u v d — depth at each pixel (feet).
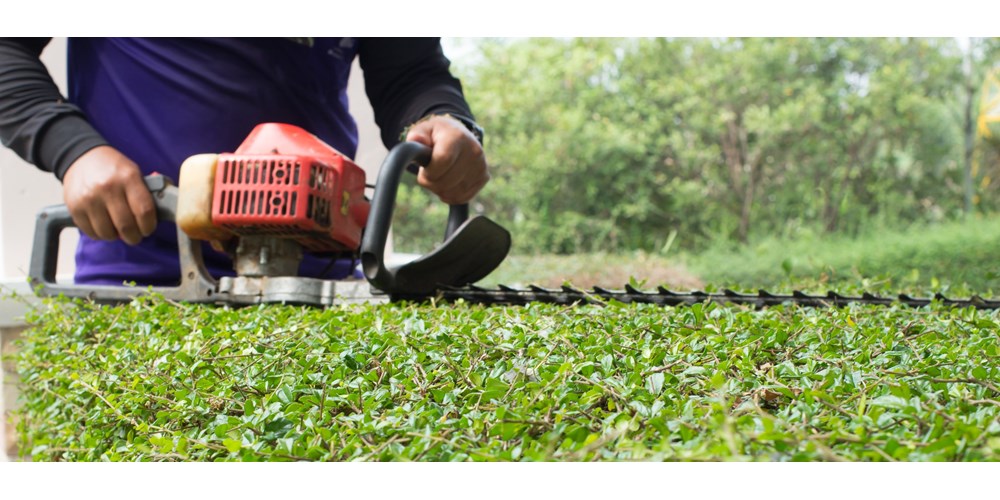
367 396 3.84
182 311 7.13
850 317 5.74
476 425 3.18
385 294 8.09
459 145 9.01
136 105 10.35
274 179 8.12
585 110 47.14
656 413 3.13
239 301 8.40
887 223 45.03
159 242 10.23
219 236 8.52
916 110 46.29
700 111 46.37
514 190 45.62
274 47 10.57
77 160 9.01
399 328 5.35
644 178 46.37
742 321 5.36
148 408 4.50
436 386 3.91
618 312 6.04
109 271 10.18
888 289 8.90
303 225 8.16
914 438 2.71
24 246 14.21
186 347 5.33
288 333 5.43
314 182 8.27
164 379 4.66
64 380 5.90
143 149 10.36
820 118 45.39
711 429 2.85
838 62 47.47
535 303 6.53
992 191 47.26
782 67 46.52
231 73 10.39
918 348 4.46
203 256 10.09
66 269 15.46
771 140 45.14
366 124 16.40
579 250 45.16
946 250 32.89
